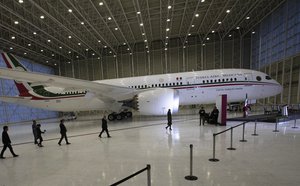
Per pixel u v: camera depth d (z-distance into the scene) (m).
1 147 8.45
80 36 21.08
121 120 15.52
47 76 9.24
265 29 20.17
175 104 13.49
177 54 25.27
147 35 23.28
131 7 16.66
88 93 12.91
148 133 9.57
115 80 16.06
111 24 19.50
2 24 16.94
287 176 4.07
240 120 12.17
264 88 13.95
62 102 15.54
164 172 4.55
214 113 11.46
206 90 14.09
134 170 4.82
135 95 13.61
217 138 7.78
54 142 8.75
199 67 24.69
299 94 14.70
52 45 22.98
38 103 15.75
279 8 17.52
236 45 23.59
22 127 16.84
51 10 15.70
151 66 25.97
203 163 5.02
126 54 26.64
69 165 5.45
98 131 11.08
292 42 15.77
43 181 4.45
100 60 27.38
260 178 4.02
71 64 28.47
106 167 5.12
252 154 5.60
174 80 14.58
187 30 22.66
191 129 10.15
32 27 18.23
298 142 6.84
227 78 13.94
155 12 17.73
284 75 16.86
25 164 5.79
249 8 17.34
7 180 4.61
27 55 24.27
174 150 6.34
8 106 22.08
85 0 14.71
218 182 3.91
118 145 7.45
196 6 15.86
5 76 8.92
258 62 21.66
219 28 22.34
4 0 14.05
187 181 4.02
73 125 15.07
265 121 11.73
